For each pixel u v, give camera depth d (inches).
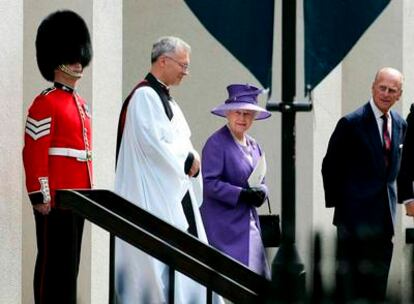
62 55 1064.2
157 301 1106.7
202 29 1585.9
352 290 643.5
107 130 1296.8
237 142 1274.6
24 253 1211.2
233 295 760.3
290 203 745.6
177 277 1114.7
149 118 1147.9
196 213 1182.9
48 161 1049.5
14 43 976.3
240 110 1262.3
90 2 1264.8
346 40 783.1
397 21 1721.2
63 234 986.7
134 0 1593.3
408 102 1723.7
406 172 1375.5
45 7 1247.5
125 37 1590.8
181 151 1162.0
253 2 766.5
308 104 749.3
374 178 1368.1
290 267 665.6
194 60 1593.3
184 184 1167.0
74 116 1065.5
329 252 653.9
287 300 648.4
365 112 1378.0
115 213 840.3
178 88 1600.6
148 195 1148.5
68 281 904.9
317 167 1610.5
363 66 1727.4
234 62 1584.6
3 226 954.1
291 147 747.4
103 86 1288.1
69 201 791.7
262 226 1288.1
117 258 1117.7
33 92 1234.0
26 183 1037.8
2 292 952.3
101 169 1285.7
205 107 1593.3
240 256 1246.9
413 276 631.2
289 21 751.1
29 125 1045.2
